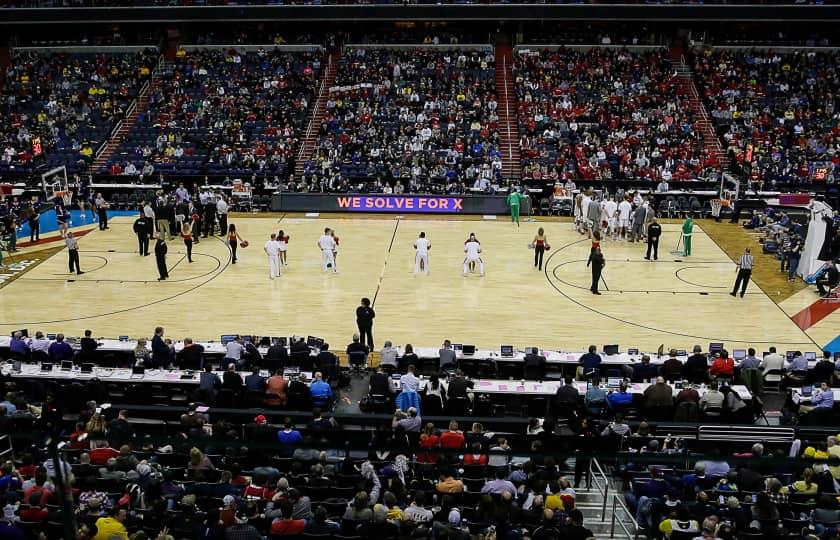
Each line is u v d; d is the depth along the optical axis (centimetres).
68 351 1966
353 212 4016
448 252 3241
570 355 2047
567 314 2527
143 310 2530
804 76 4894
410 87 4812
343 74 4931
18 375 1880
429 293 2720
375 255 3192
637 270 3008
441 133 4484
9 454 1482
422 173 4175
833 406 1777
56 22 4984
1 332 2330
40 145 4438
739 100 4738
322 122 4581
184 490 1241
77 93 4931
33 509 1105
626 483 1427
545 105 4666
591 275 2944
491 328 2397
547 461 1409
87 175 4209
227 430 1458
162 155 4422
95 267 3008
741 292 2705
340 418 1606
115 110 4766
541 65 4978
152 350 1955
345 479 1294
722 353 1928
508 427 1656
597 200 3484
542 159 4288
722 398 1731
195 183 4044
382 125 4550
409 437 1395
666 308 2595
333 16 4934
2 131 4656
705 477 1352
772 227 3309
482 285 2811
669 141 4397
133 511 1173
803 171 4181
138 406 1650
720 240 3475
